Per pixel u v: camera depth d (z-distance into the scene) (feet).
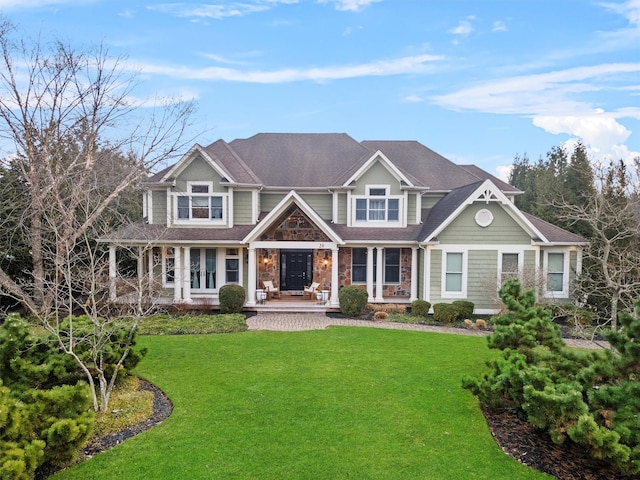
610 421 18.98
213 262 69.72
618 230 56.49
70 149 68.64
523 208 117.39
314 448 21.74
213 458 20.68
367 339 45.50
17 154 62.69
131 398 28.14
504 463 20.48
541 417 19.88
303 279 72.90
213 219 68.33
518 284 30.45
